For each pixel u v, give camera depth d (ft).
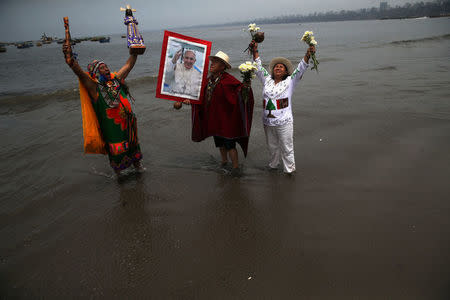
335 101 30.27
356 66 50.85
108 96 14.94
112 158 16.01
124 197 15.03
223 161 18.12
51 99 35.37
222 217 13.20
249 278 9.82
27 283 10.01
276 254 10.85
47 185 16.35
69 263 10.84
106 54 131.75
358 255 10.59
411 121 23.44
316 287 9.32
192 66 15.72
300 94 33.88
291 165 16.29
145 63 78.84
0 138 23.13
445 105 26.94
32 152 20.57
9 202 14.83
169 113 28.96
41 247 11.72
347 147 19.61
